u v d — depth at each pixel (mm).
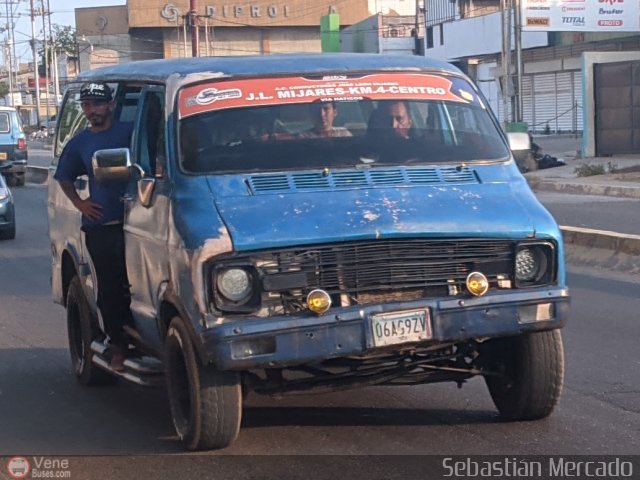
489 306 5652
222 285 5418
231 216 5625
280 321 5387
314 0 72750
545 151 34875
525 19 33781
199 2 71625
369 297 5574
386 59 6906
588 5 34500
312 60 6746
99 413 7293
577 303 10773
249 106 6387
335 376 6012
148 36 74688
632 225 16500
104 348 7469
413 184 6047
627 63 29266
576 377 7734
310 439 6328
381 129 6438
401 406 7055
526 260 5812
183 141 6199
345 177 6043
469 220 5730
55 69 70250
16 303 12219
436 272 5656
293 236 5473
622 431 6320
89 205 6992
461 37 49344
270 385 5988
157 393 7867
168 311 6086
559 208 19609
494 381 6566
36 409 7453
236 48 72938
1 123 31172
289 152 6215
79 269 7766
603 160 29141
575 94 44156
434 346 5770
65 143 8445
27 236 19344
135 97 7098
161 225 6059
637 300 10836
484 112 6793
